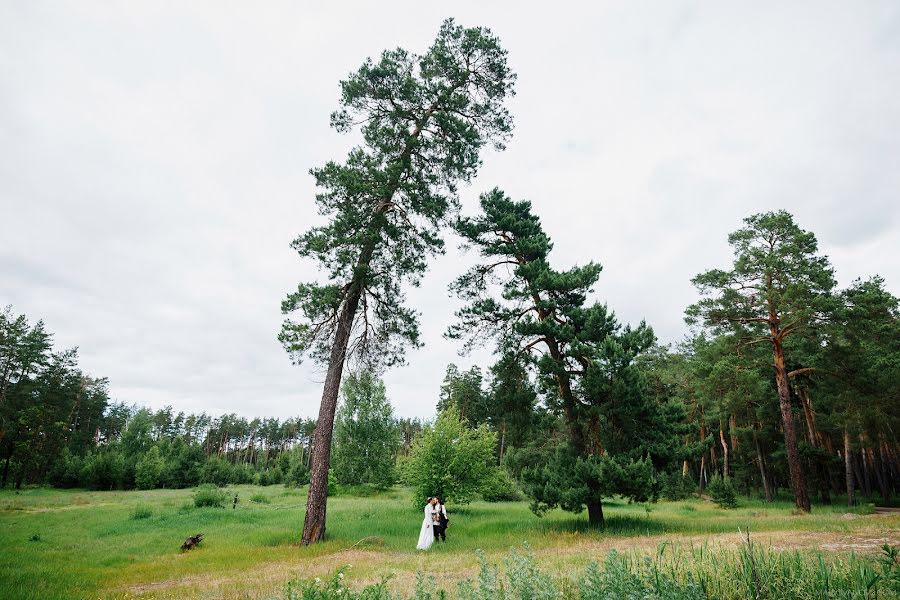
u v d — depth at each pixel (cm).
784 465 4050
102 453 6028
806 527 1609
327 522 2109
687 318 2852
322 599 477
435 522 1616
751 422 4325
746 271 2623
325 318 1706
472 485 2702
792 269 2488
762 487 4716
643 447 1733
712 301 2727
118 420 9919
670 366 4853
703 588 493
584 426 1898
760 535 1394
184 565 1212
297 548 1456
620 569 457
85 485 5847
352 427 4444
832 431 3625
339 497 4225
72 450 7031
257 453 12562
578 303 2014
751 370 2902
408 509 2781
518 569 480
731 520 2009
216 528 1994
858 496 4316
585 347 1775
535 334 1870
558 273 1973
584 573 650
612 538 1480
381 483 4519
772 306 2620
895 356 2802
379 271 1791
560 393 1923
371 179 1717
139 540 1705
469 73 1892
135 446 7331
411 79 1758
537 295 1978
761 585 510
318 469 1616
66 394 6166
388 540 1609
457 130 1781
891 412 2811
